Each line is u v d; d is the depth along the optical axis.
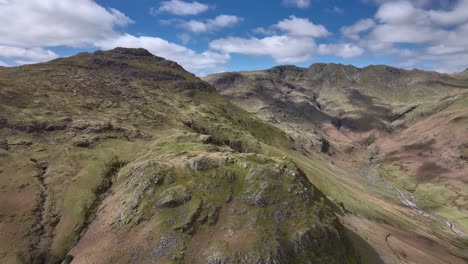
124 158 116.38
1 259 72.81
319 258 75.56
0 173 94.56
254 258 70.00
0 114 118.25
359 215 130.88
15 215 83.56
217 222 80.12
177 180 91.38
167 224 78.31
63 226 84.81
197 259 71.12
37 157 105.38
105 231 81.44
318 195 97.81
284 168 98.56
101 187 99.44
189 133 137.50
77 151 113.44
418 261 95.19
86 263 73.19
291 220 81.50
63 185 97.12
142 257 72.25
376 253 91.38
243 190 88.50
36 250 77.62
